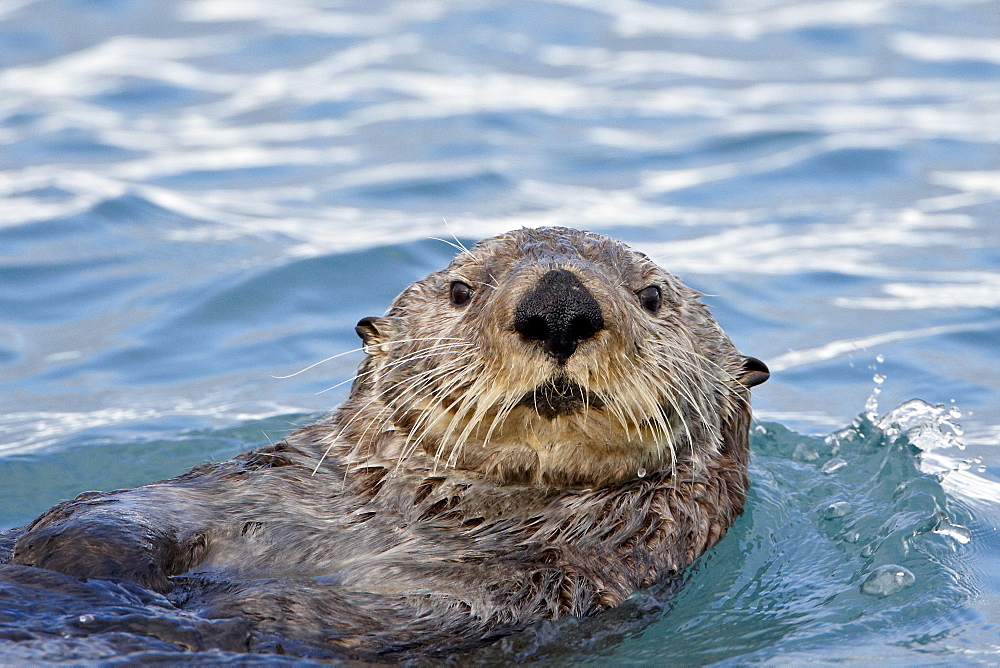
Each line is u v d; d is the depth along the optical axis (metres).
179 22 46.44
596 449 12.69
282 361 22.23
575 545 13.16
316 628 11.52
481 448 12.99
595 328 11.62
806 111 37.44
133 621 11.01
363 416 14.27
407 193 30.52
